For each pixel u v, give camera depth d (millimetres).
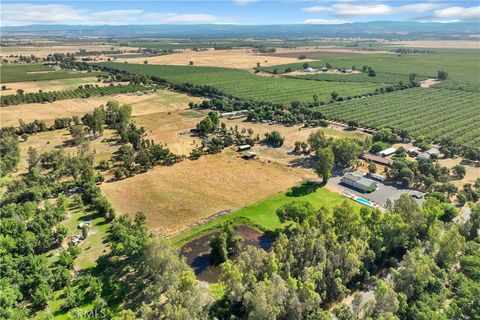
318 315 79125
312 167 169875
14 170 164250
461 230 112125
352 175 154500
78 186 148125
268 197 142625
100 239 115562
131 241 101875
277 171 165875
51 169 166125
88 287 94500
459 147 184250
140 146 190000
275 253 96250
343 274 93188
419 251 100875
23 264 97250
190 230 121000
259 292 78688
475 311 82750
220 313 84750
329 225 105312
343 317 80375
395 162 159250
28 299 91750
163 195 144000
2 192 145000
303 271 90562
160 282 87875
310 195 143750
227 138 199500
